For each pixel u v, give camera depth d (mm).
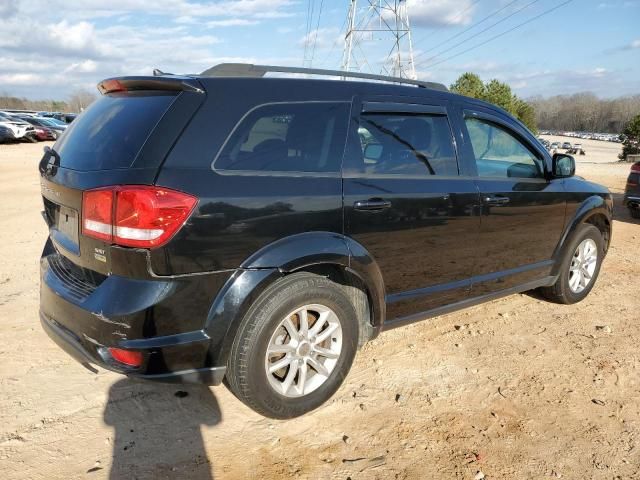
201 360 2559
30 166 17438
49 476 2449
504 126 4047
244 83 2748
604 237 5137
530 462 2650
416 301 3477
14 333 3908
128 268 2398
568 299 4754
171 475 2488
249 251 2615
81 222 2545
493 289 4020
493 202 3762
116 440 2725
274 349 2787
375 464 2609
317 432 2850
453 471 2572
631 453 2736
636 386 3396
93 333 2482
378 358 3689
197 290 2492
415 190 3293
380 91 3316
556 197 4328
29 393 3115
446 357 3730
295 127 2881
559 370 3576
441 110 3609
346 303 2996
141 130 2521
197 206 2443
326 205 2877
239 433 2822
